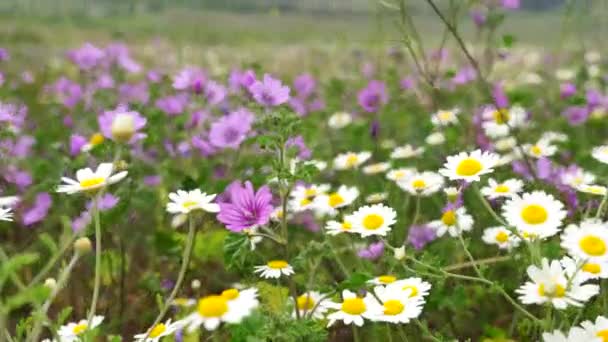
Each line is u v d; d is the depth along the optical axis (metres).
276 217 0.69
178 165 0.98
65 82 1.29
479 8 1.01
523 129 1.04
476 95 1.10
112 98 1.24
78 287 0.81
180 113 1.04
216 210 0.54
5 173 0.88
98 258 0.52
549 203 0.57
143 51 2.69
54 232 0.86
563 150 1.05
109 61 1.30
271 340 0.55
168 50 2.63
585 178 0.76
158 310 0.76
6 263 0.47
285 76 1.66
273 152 0.61
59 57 2.29
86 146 0.84
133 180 0.80
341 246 0.82
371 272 0.69
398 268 0.68
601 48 1.71
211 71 1.82
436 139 0.95
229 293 0.51
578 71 1.54
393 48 1.30
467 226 0.70
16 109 0.94
